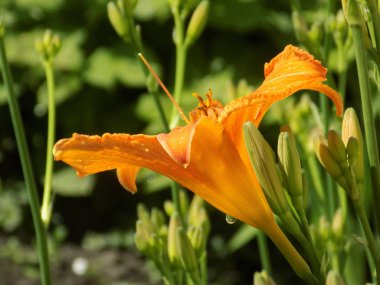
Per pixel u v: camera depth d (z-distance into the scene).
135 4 0.86
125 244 1.92
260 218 0.69
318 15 1.67
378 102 1.00
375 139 0.69
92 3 1.92
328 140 0.69
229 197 0.68
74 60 1.88
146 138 0.69
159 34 1.92
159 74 1.84
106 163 0.69
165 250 0.80
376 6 0.70
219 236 1.90
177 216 0.80
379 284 0.69
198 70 1.87
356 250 1.12
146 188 1.84
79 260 1.84
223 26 1.83
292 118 0.93
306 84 0.68
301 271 0.69
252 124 0.68
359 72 0.69
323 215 0.89
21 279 1.76
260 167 0.68
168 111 1.82
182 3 0.88
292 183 0.69
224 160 0.68
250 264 1.87
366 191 0.93
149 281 1.80
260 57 1.88
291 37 1.86
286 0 1.84
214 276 1.84
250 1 1.83
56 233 1.83
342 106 0.69
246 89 0.94
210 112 0.70
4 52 0.84
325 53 0.90
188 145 0.65
